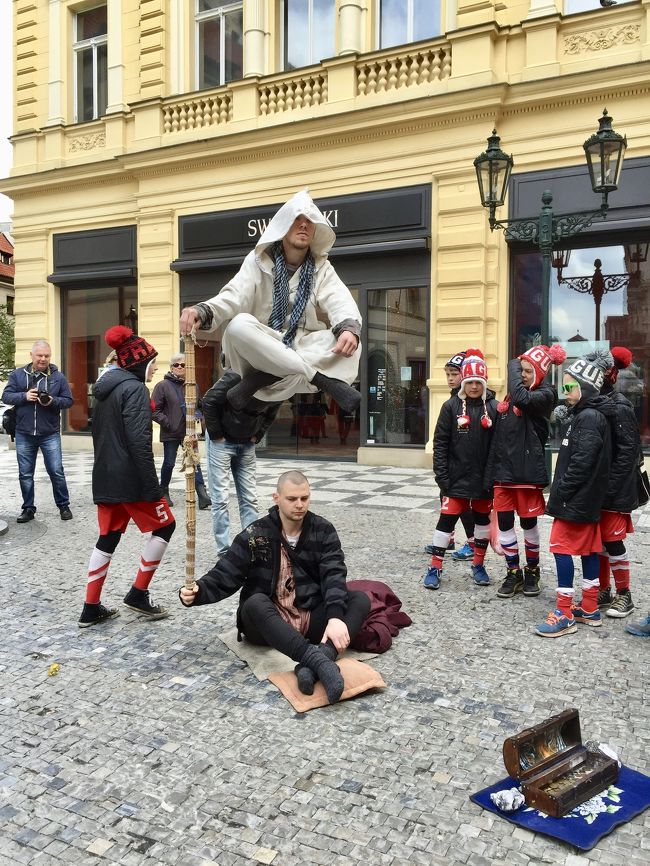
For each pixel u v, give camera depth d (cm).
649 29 961
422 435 1151
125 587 507
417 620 437
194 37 1355
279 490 358
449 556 600
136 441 414
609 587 466
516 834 232
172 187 1326
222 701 328
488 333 1075
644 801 248
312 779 263
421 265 1117
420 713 315
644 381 997
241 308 332
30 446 748
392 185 1132
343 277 1178
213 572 367
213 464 529
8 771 270
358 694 331
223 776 266
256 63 1252
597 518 409
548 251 774
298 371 304
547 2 1012
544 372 466
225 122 1286
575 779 252
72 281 1478
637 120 966
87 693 337
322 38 1235
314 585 370
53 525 734
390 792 255
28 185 1502
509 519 484
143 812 244
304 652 335
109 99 1421
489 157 768
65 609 461
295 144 1196
